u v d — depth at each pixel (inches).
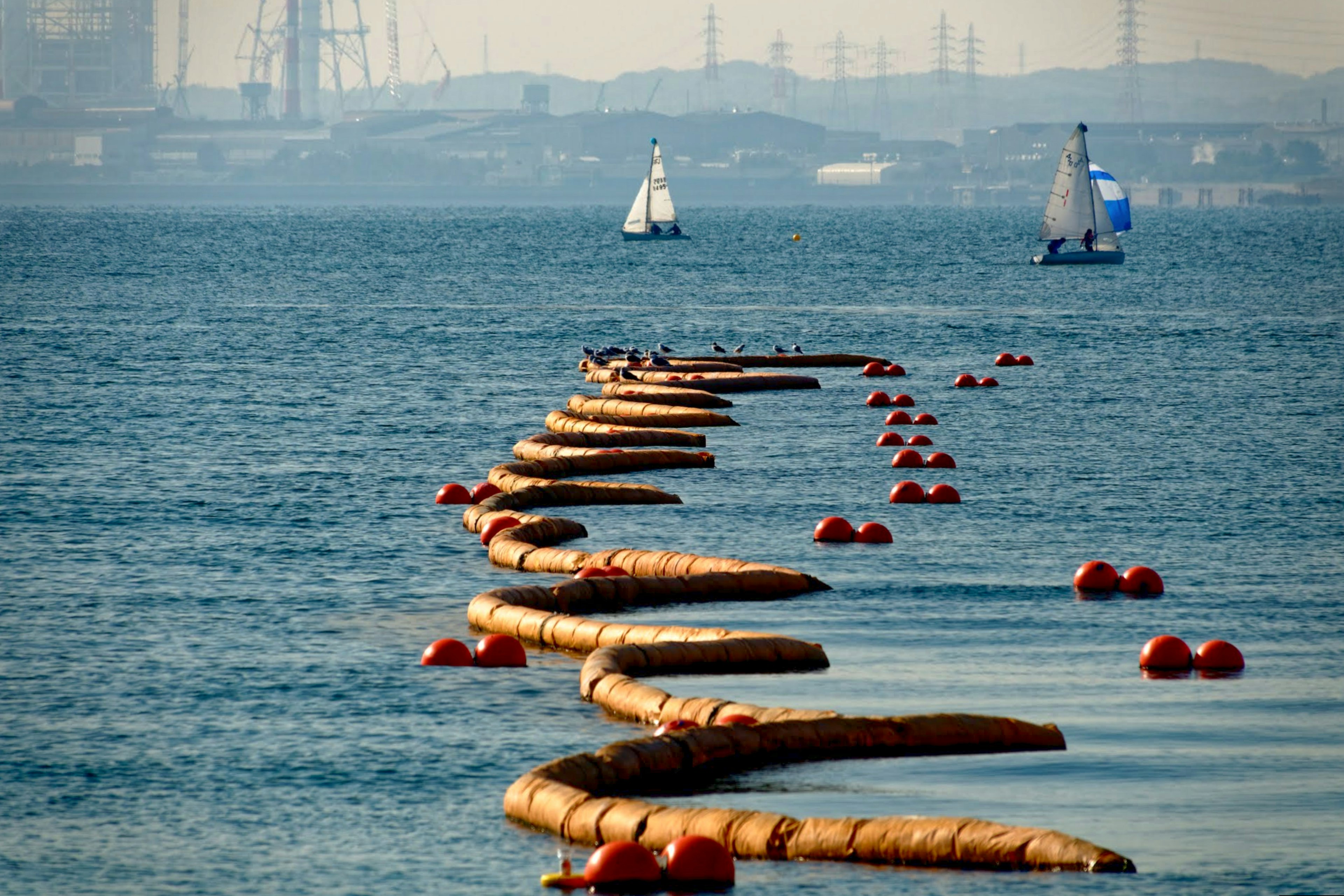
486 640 3361.2
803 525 4867.1
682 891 2204.7
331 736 2864.2
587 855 2340.1
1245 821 2434.8
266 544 4554.6
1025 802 2514.8
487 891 2220.7
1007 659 3371.1
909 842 2290.8
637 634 3408.0
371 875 2277.3
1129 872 2234.3
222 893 2223.2
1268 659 3376.0
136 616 3727.9
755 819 2347.4
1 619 3686.0
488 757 2755.9
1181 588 4033.0
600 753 2596.0
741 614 3762.3
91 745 2815.0
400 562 4347.9
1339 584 4079.7
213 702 3063.5
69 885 2249.0
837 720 2751.0
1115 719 2947.8
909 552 4463.6
